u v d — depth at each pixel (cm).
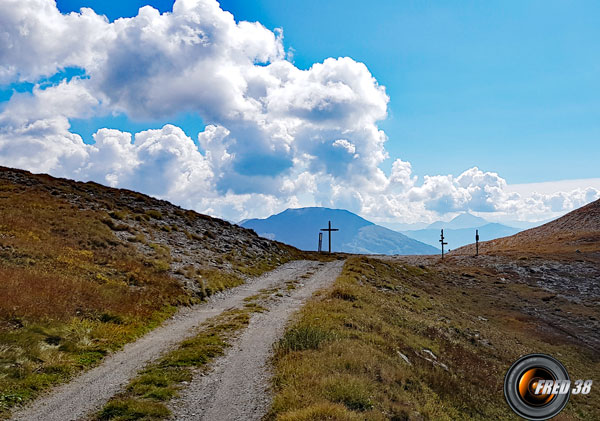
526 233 12481
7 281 1884
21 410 1059
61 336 1620
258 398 1160
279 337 1886
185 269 3375
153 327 2103
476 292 5628
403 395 1292
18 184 4441
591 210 11988
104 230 3609
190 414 1056
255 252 5369
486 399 1691
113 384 1277
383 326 2220
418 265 7019
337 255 8344
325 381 1168
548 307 5000
